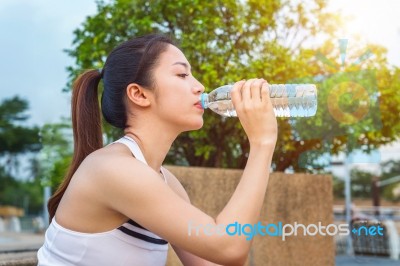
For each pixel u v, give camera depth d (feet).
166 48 4.13
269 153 3.83
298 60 12.38
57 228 3.89
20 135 111.96
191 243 3.61
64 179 4.32
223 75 12.32
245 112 3.88
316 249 10.95
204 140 13.03
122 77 4.12
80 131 4.37
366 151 13.46
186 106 4.08
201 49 12.26
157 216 3.63
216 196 9.82
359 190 84.48
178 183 4.84
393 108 13.20
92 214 3.79
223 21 12.75
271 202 10.45
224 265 3.67
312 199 11.04
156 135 4.13
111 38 13.03
